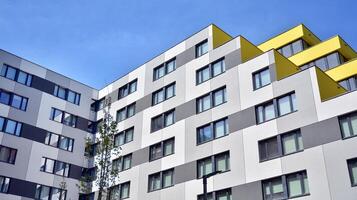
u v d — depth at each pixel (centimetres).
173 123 4006
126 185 4181
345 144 2658
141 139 4281
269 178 2966
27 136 4472
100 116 5188
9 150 4269
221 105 3612
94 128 5203
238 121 3391
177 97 4112
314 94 2970
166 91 4316
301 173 2817
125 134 4553
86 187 3198
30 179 4325
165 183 3784
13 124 4406
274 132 3089
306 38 4691
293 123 3002
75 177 4750
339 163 2634
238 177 3167
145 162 4081
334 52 4300
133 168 4188
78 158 4875
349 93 2781
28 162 4375
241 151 3244
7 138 4291
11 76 4603
